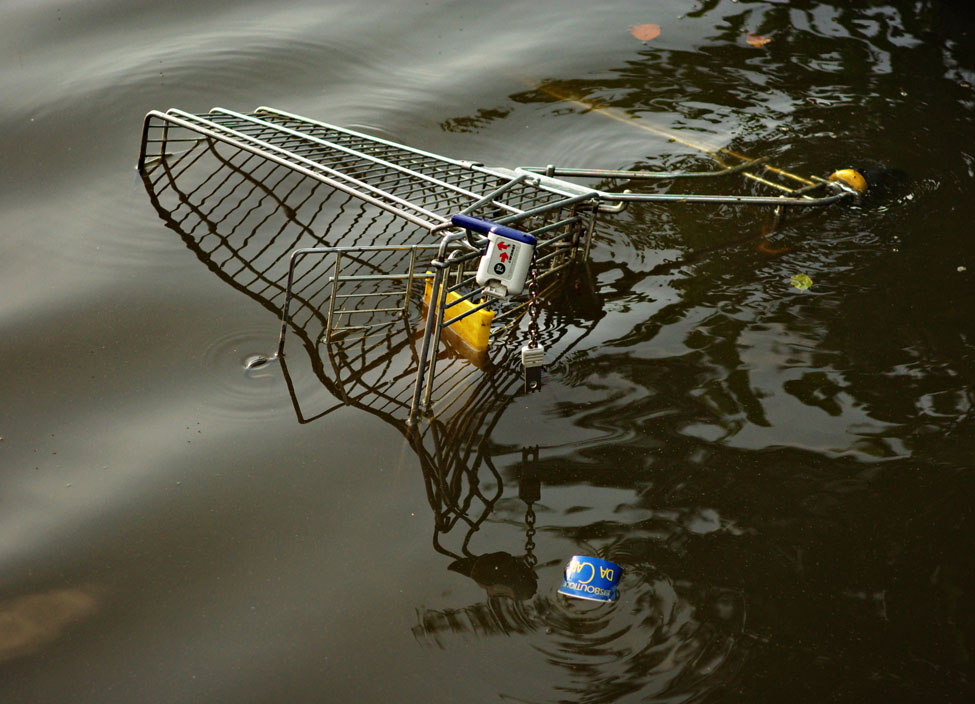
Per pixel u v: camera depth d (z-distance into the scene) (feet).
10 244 14.98
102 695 8.74
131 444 11.45
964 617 9.34
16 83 19.42
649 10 23.15
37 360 12.68
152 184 16.62
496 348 13.06
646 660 8.93
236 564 9.98
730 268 14.79
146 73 19.95
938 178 17.16
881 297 14.07
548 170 16.05
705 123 18.98
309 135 16.84
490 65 20.85
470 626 9.29
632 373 12.60
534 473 11.08
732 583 9.69
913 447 11.37
